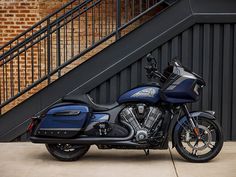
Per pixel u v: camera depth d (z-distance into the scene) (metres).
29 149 5.59
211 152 4.90
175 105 4.88
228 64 5.94
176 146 4.90
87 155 5.31
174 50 5.91
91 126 4.82
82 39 8.23
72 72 5.92
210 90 5.98
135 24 8.10
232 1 5.87
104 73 5.89
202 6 5.86
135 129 4.78
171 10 5.85
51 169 4.66
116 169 4.65
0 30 8.45
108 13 7.92
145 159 5.08
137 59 5.87
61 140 4.82
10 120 5.98
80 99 4.95
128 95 4.82
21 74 8.36
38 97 5.95
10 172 4.54
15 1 8.42
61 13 8.31
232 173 4.47
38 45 7.59
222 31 5.91
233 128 5.99
